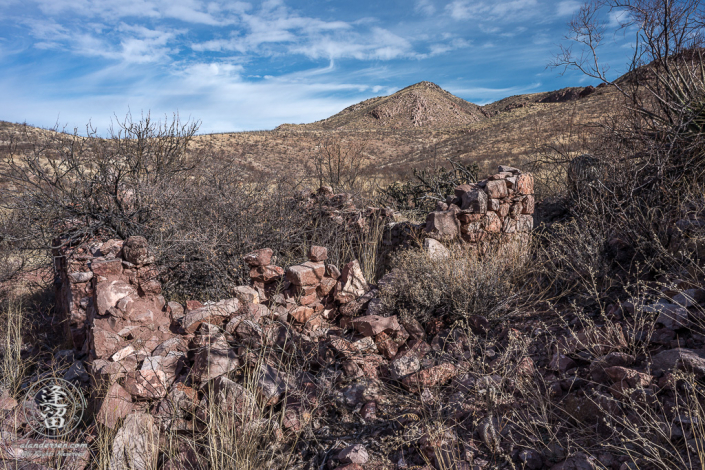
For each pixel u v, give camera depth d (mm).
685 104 4875
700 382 2252
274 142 67125
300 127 123000
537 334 3301
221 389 2717
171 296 5016
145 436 2512
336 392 3023
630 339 2838
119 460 2361
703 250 3432
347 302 4168
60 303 5625
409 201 11312
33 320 5473
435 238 5297
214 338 3203
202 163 7820
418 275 4184
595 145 6219
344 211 7445
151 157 7449
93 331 3150
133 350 3137
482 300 3857
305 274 4035
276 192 6711
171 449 2439
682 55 5266
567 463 2109
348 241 6770
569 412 2488
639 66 5469
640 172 4906
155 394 2779
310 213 7406
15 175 5938
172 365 3029
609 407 2328
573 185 6258
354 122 134000
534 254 5453
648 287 3307
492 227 5340
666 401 2264
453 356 3355
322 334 3889
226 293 5062
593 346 2789
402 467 2355
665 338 2764
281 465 2484
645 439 1952
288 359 3266
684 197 4250
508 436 2406
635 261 4141
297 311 3918
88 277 4301
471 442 2420
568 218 6105
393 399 2996
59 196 5859
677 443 2018
